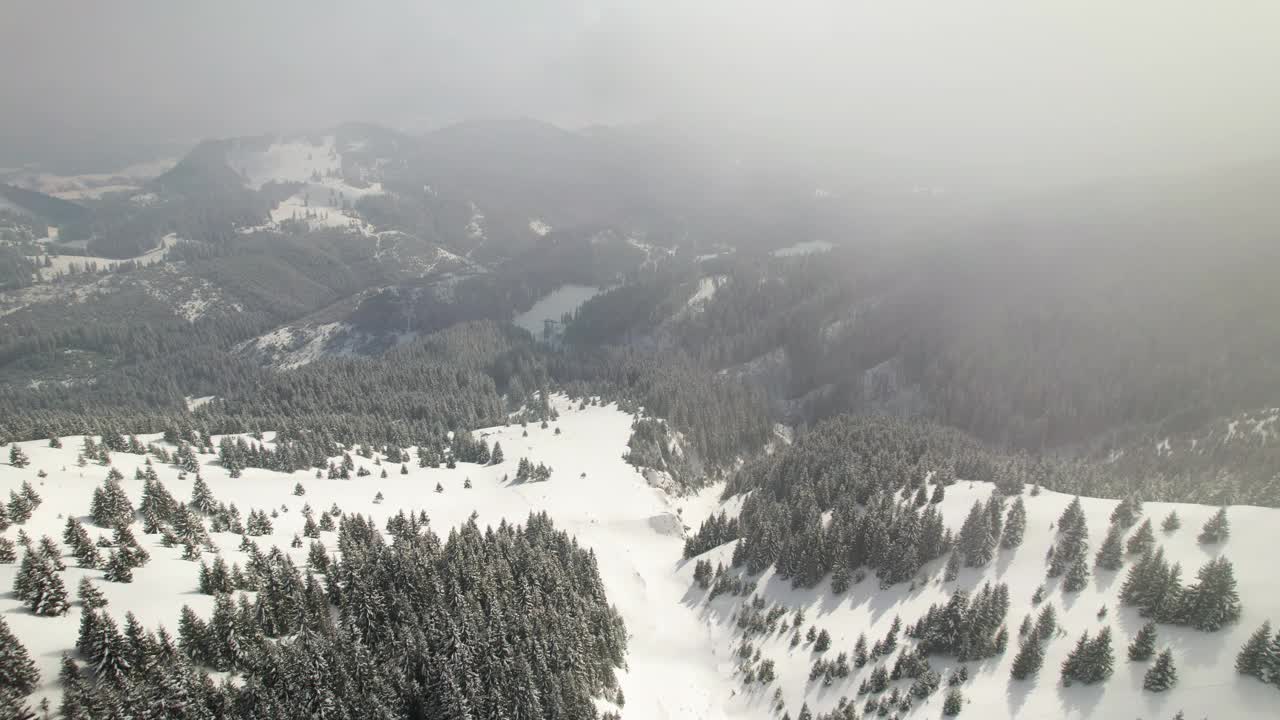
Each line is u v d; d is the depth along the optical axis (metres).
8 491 99.62
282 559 81.38
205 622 68.88
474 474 175.50
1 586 68.44
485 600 87.44
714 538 144.00
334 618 78.62
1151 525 93.19
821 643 102.06
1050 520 102.31
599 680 89.38
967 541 103.56
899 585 106.31
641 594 130.38
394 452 180.88
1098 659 75.94
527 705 72.00
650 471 178.38
